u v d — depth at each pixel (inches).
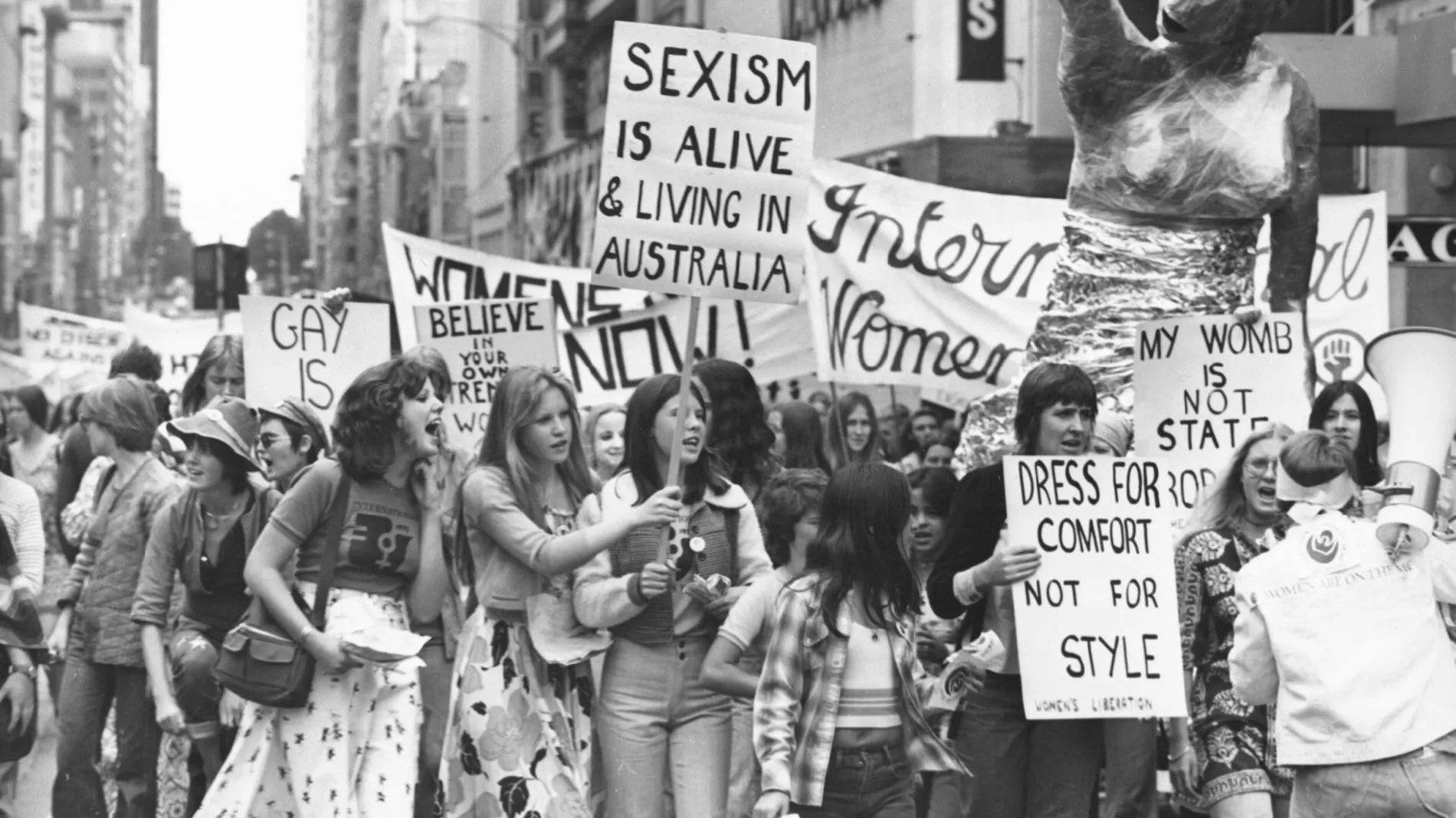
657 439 321.1
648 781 312.3
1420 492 273.9
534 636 313.4
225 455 349.1
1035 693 305.9
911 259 528.4
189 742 384.2
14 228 3863.2
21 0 4202.8
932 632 368.5
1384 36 713.0
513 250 2573.8
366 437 303.3
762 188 324.8
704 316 587.5
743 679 293.3
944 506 379.2
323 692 303.6
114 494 402.6
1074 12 450.0
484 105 3093.0
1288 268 470.6
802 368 588.1
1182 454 394.9
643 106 323.0
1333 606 273.6
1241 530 322.7
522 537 308.3
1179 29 442.9
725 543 321.4
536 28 2477.9
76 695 398.9
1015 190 976.3
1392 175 890.1
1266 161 450.0
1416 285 837.2
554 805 314.0
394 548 309.3
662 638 313.0
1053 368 321.7
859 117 1170.6
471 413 487.5
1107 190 458.9
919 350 529.3
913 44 1062.4
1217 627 318.7
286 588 303.3
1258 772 310.8
